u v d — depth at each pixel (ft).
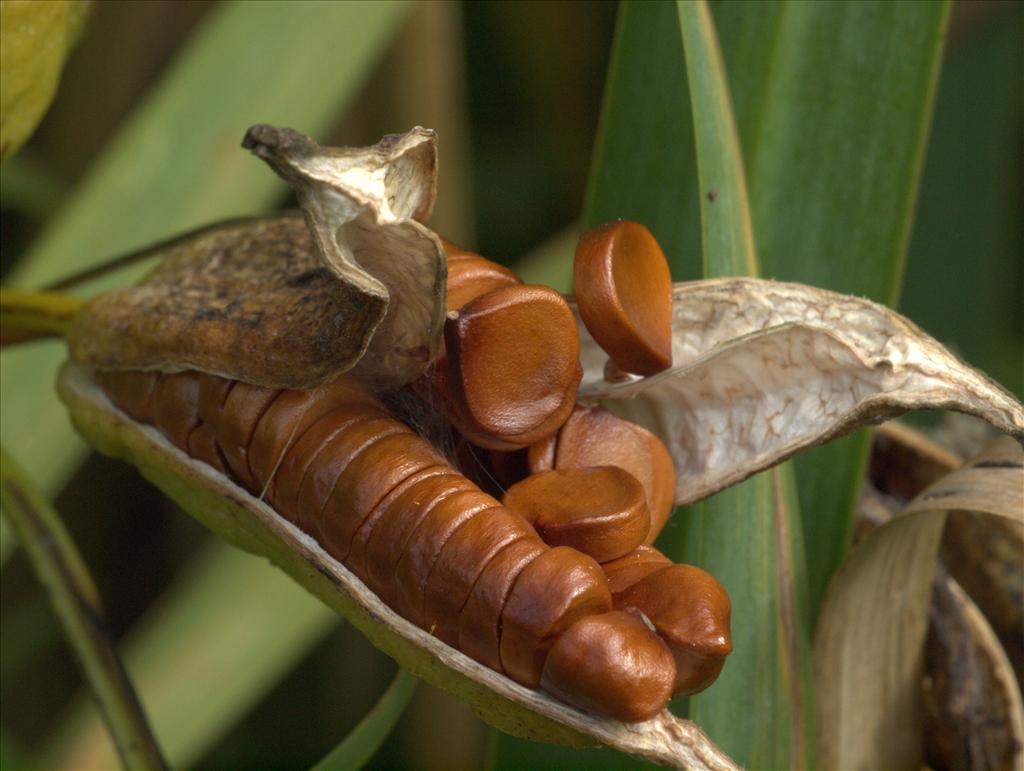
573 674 0.51
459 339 0.53
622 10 0.63
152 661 0.72
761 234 0.63
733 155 0.59
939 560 0.64
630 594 0.52
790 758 0.60
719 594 0.52
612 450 0.55
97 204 0.72
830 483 0.63
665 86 0.63
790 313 0.56
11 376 0.71
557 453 0.55
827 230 0.63
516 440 0.54
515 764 0.61
